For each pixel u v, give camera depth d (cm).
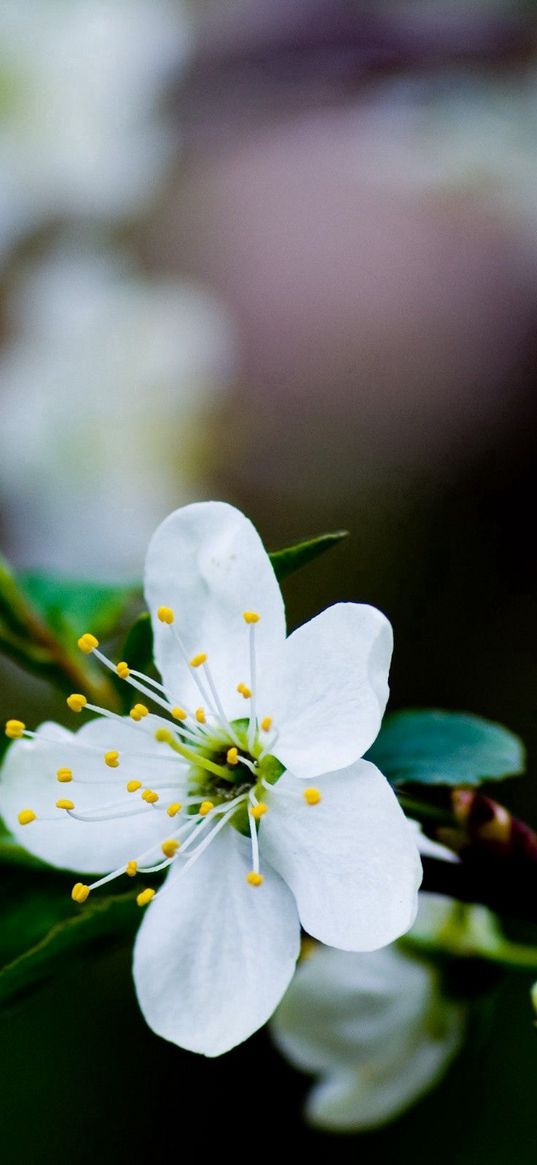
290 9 33
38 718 30
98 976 29
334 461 37
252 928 17
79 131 34
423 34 33
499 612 35
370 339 36
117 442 34
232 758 17
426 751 18
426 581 36
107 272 35
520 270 36
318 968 20
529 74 33
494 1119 28
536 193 33
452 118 33
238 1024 17
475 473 36
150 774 18
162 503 34
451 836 18
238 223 36
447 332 36
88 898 18
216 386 35
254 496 37
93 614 20
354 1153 29
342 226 36
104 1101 29
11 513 33
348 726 17
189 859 17
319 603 36
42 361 34
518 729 33
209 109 34
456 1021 20
